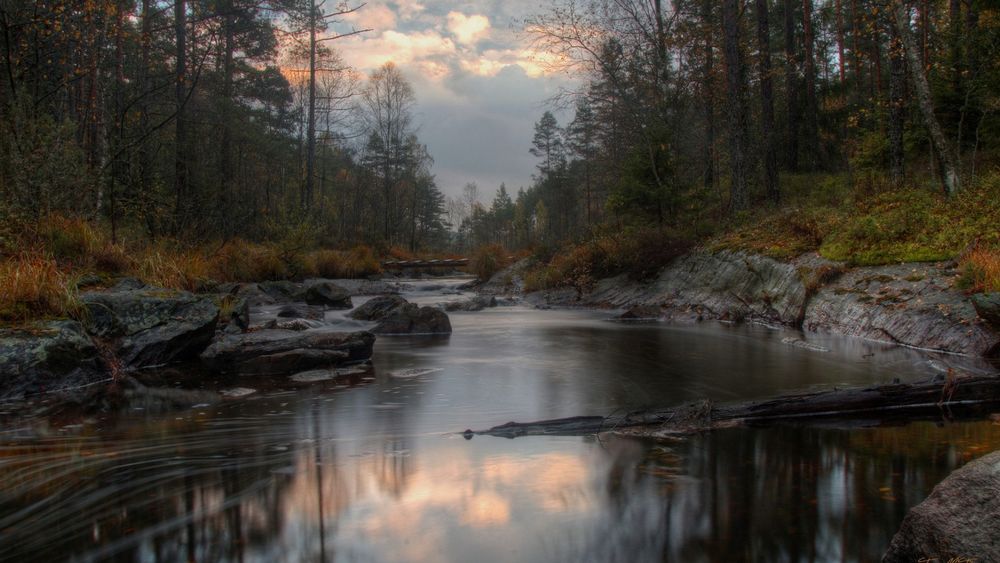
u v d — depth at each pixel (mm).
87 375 6430
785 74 23094
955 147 14898
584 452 4000
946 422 4543
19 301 6609
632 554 2576
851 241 10742
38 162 9359
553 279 19078
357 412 5191
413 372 7125
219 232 19812
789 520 2869
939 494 2424
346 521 2936
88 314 7012
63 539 2754
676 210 17328
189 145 19453
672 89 19859
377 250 34812
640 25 19062
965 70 14016
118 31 13398
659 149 17297
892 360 6977
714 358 7820
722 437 4289
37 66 11445
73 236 8969
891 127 13734
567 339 10023
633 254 16641
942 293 8195
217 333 8789
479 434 4496
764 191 19547
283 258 19609
